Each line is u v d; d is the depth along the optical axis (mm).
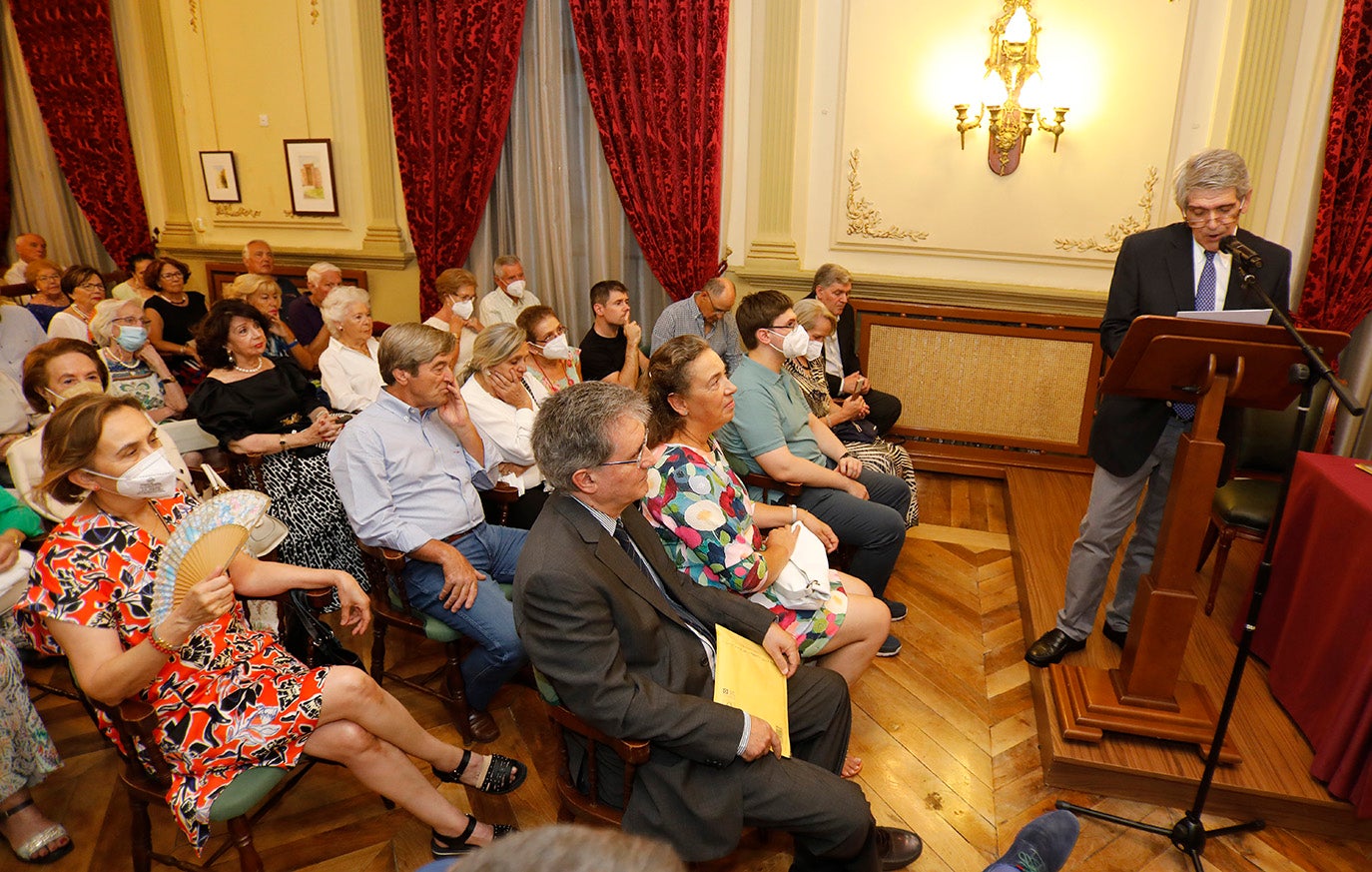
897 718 2797
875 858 1939
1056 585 3393
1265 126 4172
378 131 5508
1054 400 4816
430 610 2531
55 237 6832
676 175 4949
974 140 4621
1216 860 2219
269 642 2113
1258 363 2051
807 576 2318
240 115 5895
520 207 5379
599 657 1739
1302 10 4020
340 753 1948
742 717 1810
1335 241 4102
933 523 4344
